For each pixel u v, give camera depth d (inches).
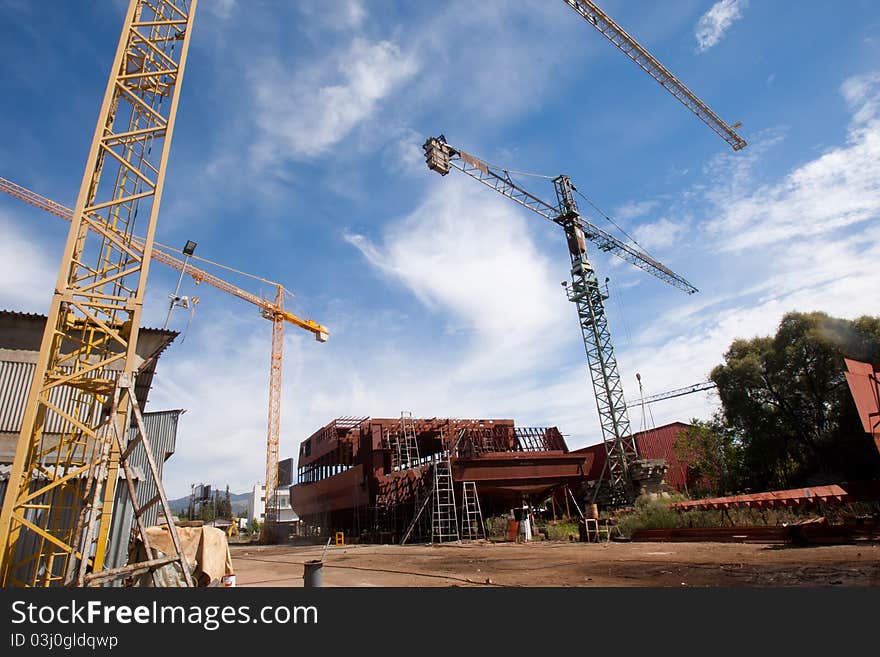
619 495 1770.4
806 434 1515.7
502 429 2033.7
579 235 2345.0
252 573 809.5
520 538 1278.3
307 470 2721.5
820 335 1480.1
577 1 2139.5
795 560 512.4
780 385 1567.4
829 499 761.6
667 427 2159.2
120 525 525.3
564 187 2436.0
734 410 1649.9
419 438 2057.1
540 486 1723.7
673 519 964.6
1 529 383.2
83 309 456.8
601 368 2069.4
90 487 418.9
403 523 1726.1
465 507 1526.8
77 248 498.6
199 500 3730.3
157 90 581.9
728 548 679.7
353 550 1349.7
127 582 404.5
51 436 741.3
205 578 460.8
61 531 476.1
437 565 748.0
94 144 503.5
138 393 1050.1
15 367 830.5
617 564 596.4
